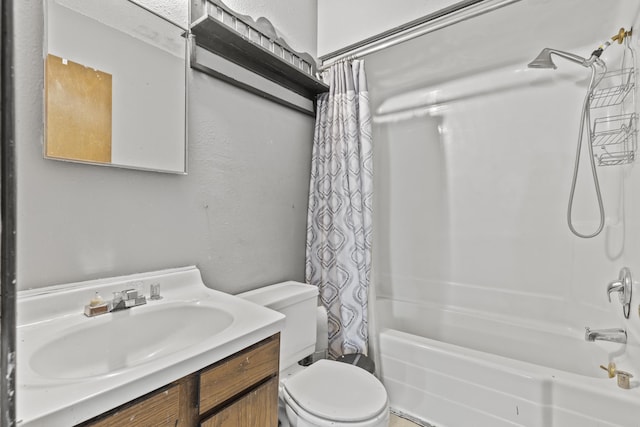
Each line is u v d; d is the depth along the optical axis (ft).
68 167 2.91
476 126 6.19
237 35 4.08
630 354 3.89
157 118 3.55
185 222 3.91
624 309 4.14
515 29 5.39
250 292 4.56
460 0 4.71
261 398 2.67
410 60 6.36
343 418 3.20
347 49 5.92
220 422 2.32
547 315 5.43
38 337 2.39
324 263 5.59
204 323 3.14
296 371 4.46
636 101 4.22
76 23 2.93
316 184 5.86
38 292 2.67
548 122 5.49
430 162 6.73
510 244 5.84
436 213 6.66
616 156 4.69
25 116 2.66
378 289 7.32
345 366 4.20
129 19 3.33
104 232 3.16
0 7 0.87
